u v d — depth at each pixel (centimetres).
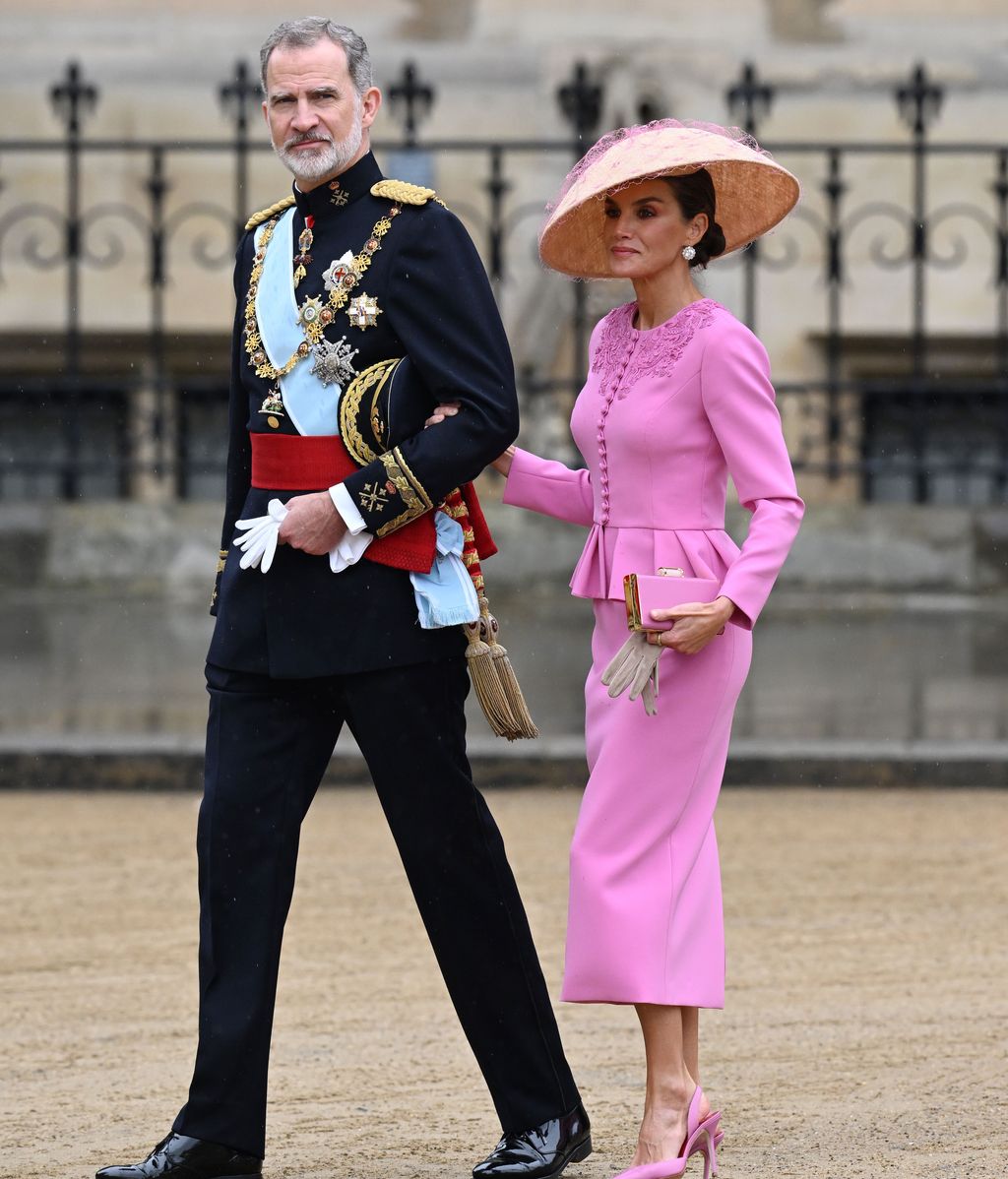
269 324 1417
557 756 2859
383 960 2014
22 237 5228
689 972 1380
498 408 1375
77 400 4788
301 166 1395
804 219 5244
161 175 4781
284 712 1415
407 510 1372
